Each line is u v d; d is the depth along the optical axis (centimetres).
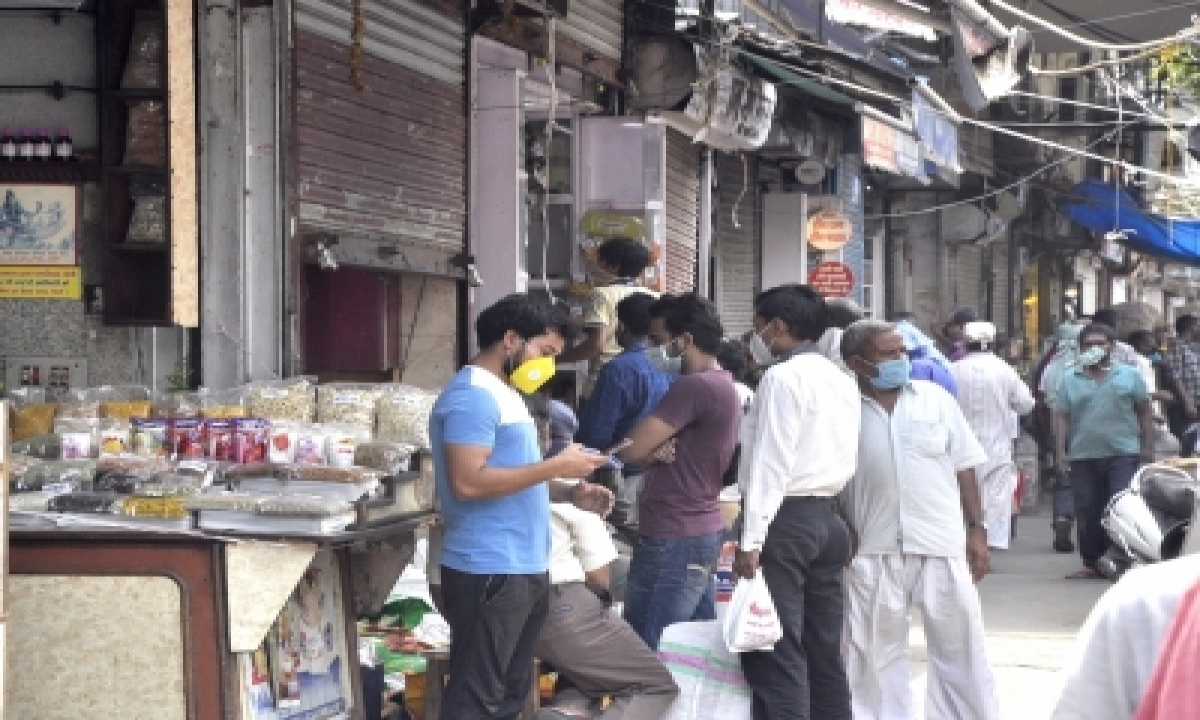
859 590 716
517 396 568
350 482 550
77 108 702
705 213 1370
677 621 677
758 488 636
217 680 518
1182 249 2527
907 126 1526
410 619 716
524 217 1012
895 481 709
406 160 866
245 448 584
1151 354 1722
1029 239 2903
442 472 555
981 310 2572
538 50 1010
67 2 684
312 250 755
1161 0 1379
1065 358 1508
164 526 522
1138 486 650
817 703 680
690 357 684
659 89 1161
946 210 2264
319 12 766
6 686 503
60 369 705
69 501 525
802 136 1581
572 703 651
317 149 766
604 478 762
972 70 884
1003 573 1338
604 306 850
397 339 938
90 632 523
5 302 705
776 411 639
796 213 1667
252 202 731
